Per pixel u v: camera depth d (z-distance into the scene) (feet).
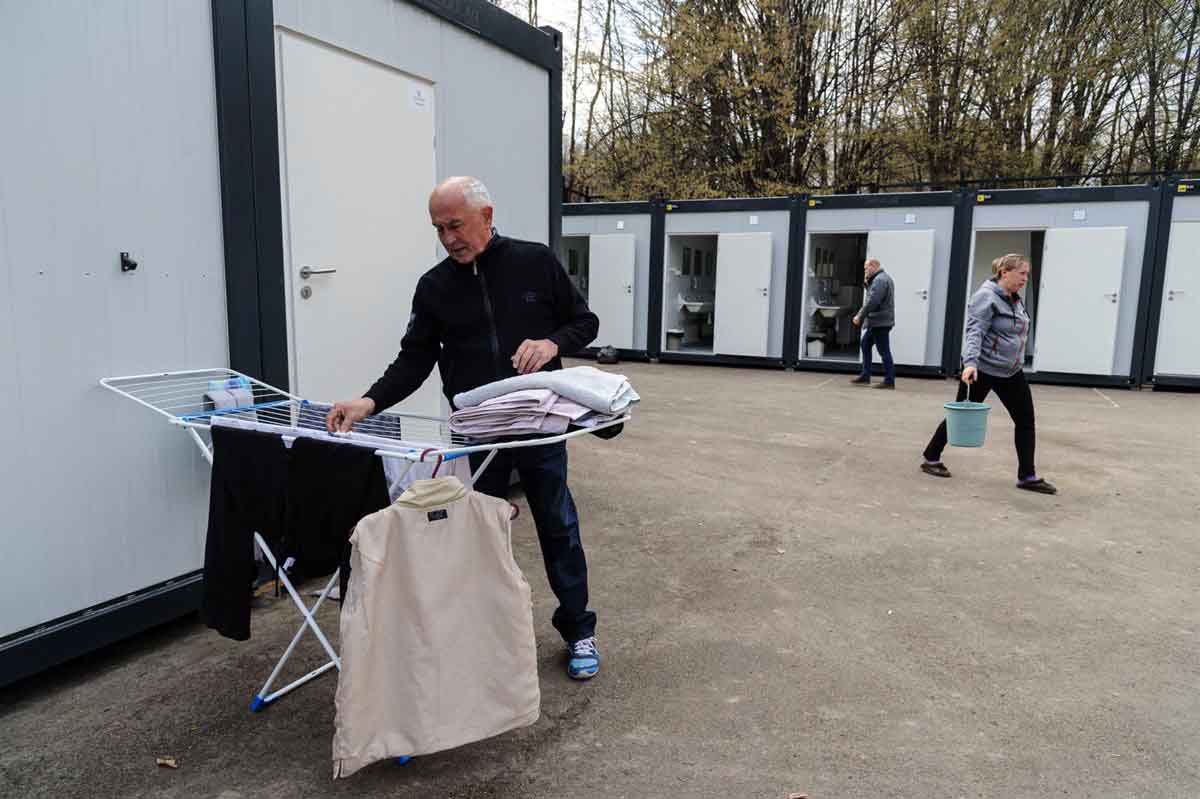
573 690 9.17
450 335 8.85
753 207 39.47
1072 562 13.51
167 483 10.10
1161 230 33.24
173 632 10.57
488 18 15.65
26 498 8.64
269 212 11.20
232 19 10.43
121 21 9.16
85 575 9.27
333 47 12.20
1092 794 7.33
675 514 16.03
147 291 9.69
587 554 13.71
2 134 8.13
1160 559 13.69
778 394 32.07
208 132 10.30
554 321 9.05
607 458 20.77
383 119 13.33
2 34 8.06
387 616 6.89
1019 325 17.49
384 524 6.79
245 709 8.66
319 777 7.48
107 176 9.14
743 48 51.01
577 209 43.45
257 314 11.13
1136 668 9.83
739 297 40.16
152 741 8.04
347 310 12.94
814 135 51.83
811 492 17.74
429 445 7.60
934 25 49.29
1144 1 48.16
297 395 12.10
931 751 8.00
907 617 11.27
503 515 7.20
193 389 10.31
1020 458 18.08
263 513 7.67
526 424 7.35
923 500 17.19
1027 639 10.61
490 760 7.78
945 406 17.75
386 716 6.97
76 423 9.04
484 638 7.25
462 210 8.20
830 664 9.86
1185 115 49.98
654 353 42.68
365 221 13.15
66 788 7.25
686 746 8.06
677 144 55.67
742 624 11.00
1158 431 25.02
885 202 37.11
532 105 17.42
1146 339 34.06
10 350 8.38
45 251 8.61
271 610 11.28
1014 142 52.06
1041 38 49.52
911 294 37.04
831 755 7.92
